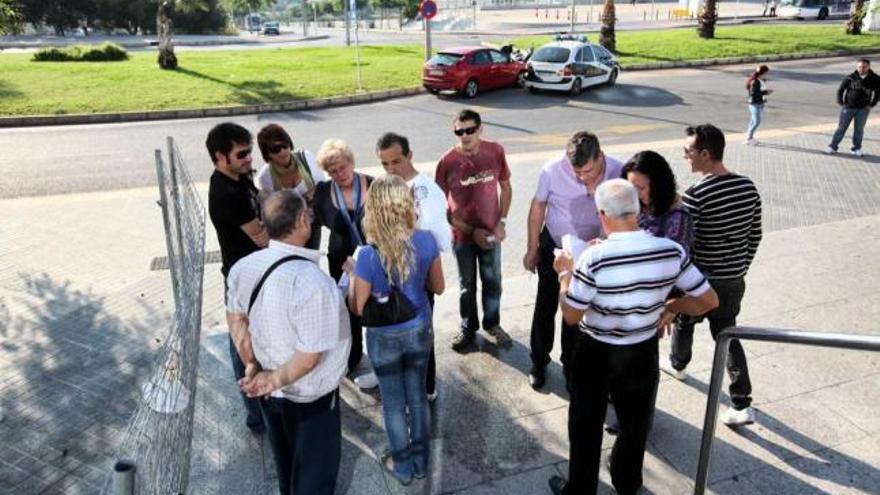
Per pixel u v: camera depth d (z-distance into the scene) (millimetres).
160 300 5789
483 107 16297
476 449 3660
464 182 4305
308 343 2553
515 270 6539
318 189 3871
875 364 4445
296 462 2881
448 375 4398
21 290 5992
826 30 31578
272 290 2562
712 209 3365
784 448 3617
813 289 5691
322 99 16766
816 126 13344
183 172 4496
